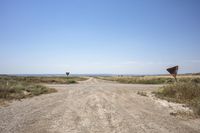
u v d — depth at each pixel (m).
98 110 13.04
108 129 8.77
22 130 8.52
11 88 22.30
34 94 22.25
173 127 9.11
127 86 37.59
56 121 10.11
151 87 34.78
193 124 9.66
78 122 9.94
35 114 11.71
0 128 8.73
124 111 12.83
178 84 21.67
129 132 8.37
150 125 9.45
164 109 13.84
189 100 17.33
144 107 14.59
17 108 13.66
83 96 20.89
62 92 25.59
